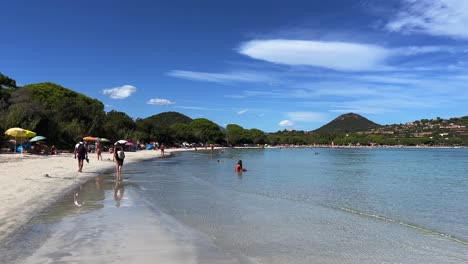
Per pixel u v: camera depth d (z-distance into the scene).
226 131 199.25
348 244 10.31
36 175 23.41
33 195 16.06
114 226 11.30
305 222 13.02
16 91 69.38
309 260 8.84
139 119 124.06
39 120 56.00
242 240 10.35
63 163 34.69
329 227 12.35
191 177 28.55
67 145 63.66
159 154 70.50
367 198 19.61
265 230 11.64
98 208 14.25
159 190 20.20
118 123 102.00
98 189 19.77
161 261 8.21
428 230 12.30
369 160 70.00
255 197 18.61
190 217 13.22
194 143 152.25
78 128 67.19
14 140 47.44
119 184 22.42
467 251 9.92
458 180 30.75
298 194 20.56
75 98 93.38
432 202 18.48
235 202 16.83
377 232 11.82
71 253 8.54
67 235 10.10
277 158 73.56
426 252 9.77
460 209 16.48
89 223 11.61
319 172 37.53
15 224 11.09
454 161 68.38
